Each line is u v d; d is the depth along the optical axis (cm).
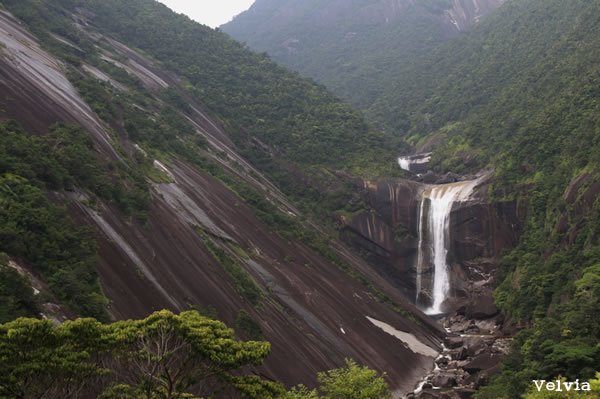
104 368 1302
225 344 1334
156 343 1317
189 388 1606
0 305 1595
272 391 1493
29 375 1133
